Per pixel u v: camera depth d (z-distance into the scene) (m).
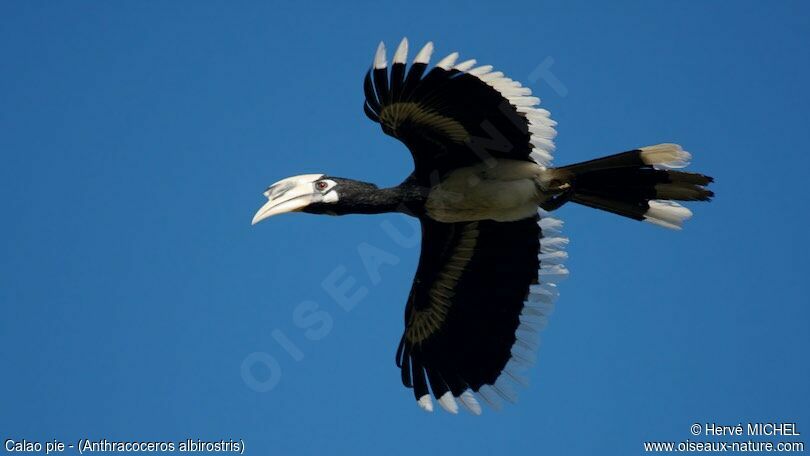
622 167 11.11
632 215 11.56
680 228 11.46
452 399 12.48
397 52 10.49
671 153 10.96
